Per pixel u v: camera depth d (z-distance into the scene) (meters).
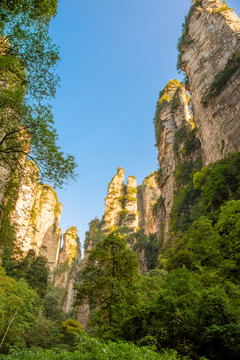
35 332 27.88
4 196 18.25
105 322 14.73
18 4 10.52
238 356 7.82
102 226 118.56
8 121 11.20
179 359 7.66
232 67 47.78
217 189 35.78
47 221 105.19
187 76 70.69
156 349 8.54
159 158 88.44
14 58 11.17
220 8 64.62
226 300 9.78
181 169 65.94
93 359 5.81
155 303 10.82
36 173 12.40
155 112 98.75
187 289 11.63
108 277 15.47
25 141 11.33
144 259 70.19
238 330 8.18
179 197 59.31
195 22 72.31
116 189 135.00
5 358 8.16
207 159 51.50
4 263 40.66
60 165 11.32
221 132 46.03
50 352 7.96
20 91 11.34
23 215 67.06
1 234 19.30
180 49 74.44
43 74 11.21
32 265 48.97
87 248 110.69
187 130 75.56
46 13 11.06
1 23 10.64
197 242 27.17
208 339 8.42
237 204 20.95
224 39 57.31
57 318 46.62
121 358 5.91
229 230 20.12
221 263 18.70
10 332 19.42
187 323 9.39
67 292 81.56
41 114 11.13
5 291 20.58
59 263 116.25
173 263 26.25
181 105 86.19
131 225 113.00
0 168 15.13
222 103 48.16
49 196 112.00
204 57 61.72
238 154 36.66
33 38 10.81
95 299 16.23
